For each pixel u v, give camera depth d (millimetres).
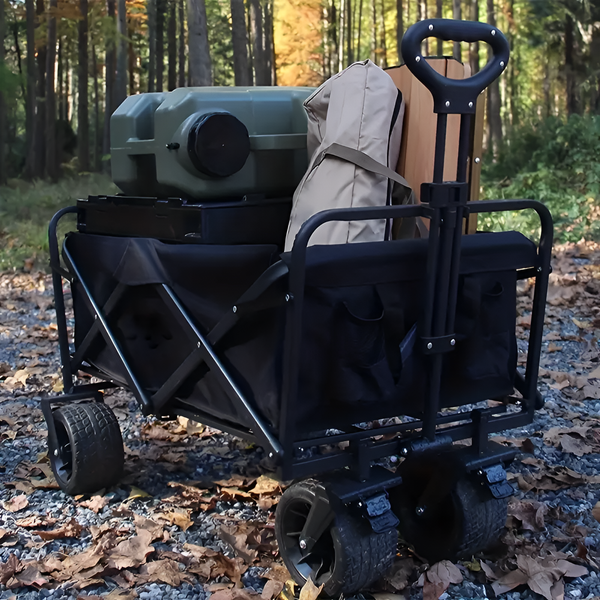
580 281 7023
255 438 2156
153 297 2568
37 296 7379
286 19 31359
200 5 11172
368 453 2109
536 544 2557
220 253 2291
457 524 2346
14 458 3467
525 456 3375
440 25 1940
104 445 2936
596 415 3879
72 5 23891
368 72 2404
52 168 23703
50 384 4699
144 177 2887
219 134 2443
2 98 19828
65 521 2795
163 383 2623
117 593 2281
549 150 12828
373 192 2352
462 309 2246
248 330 2152
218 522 2785
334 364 2029
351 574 2055
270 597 2223
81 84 24484
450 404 2338
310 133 2566
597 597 2248
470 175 2727
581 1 20562
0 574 2355
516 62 31828
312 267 1926
